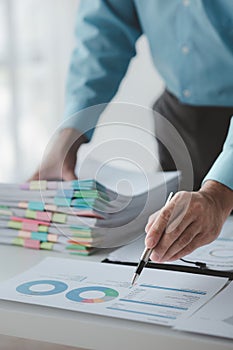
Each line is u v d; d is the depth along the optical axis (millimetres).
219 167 1086
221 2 1696
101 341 814
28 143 4254
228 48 1767
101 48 1777
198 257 1095
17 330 866
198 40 1801
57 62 4160
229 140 1117
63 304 875
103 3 1791
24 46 4148
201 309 854
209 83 1888
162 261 979
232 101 1907
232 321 808
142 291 927
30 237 1191
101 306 866
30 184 1199
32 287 946
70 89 1729
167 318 821
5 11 4062
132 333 792
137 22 1898
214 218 1016
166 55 1909
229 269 1025
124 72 1817
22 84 4184
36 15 4109
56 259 1091
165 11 1789
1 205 1222
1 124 4203
